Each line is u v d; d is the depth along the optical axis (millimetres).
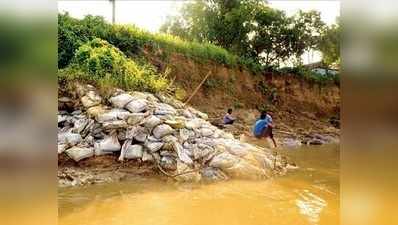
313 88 20969
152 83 10266
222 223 4547
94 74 9312
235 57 18578
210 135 8203
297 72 20781
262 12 21594
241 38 21656
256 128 9703
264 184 6668
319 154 10758
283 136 14430
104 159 7328
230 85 17609
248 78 18797
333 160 9602
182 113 9438
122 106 8219
